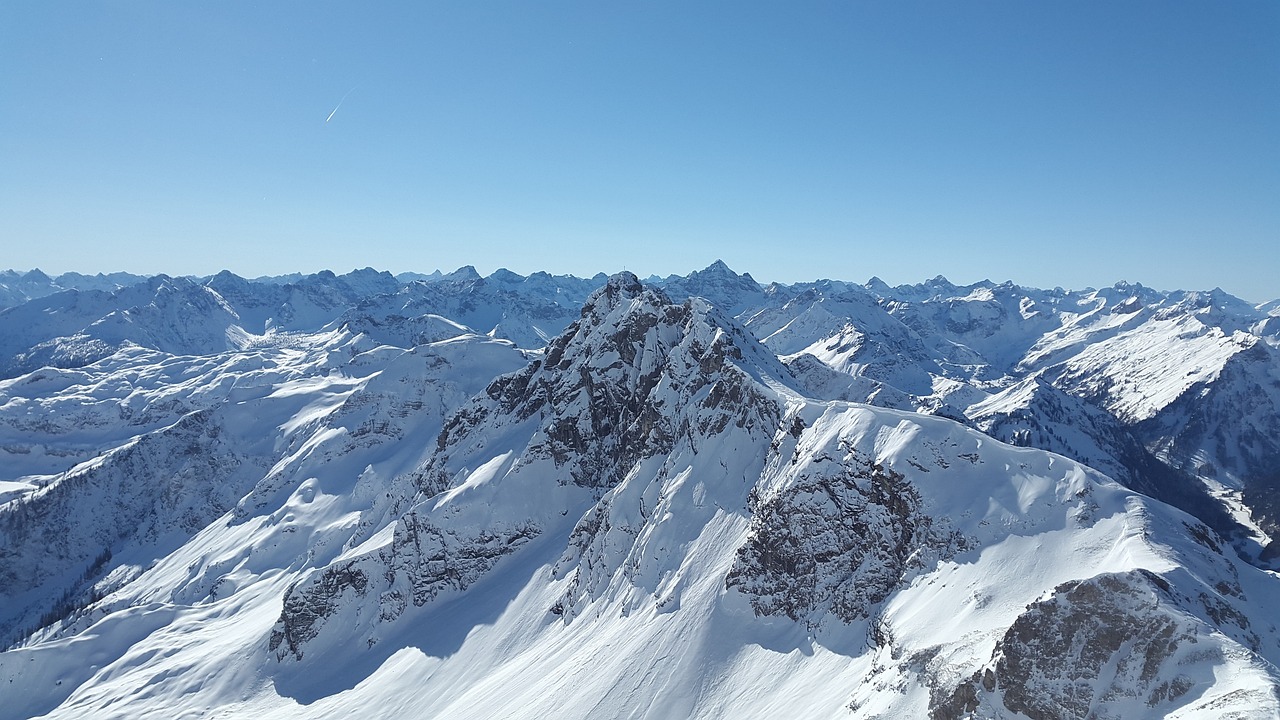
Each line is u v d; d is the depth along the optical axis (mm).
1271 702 51188
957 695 68312
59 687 183625
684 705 100375
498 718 112250
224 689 158500
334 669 156500
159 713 154625
